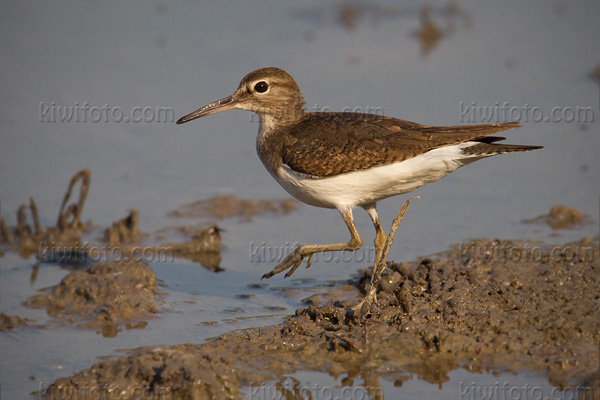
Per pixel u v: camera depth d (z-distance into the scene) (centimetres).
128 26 2556
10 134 1914
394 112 1855
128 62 2259
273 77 1261
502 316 1074
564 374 963
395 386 969
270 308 1209
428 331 1049
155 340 1095
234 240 1488
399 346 1034
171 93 2027
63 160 1806
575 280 1166
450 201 1590
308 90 1995
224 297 1257
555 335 1030
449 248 1375
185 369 953
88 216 1584
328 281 1312
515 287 1150
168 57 2284
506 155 1778
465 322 1066
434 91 1991
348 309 1120
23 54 2330
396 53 2289
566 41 2366
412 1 2744
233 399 943
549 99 1942
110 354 1054
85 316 1173
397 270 1241
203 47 2355
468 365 998
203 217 1577
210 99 1984
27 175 1741
